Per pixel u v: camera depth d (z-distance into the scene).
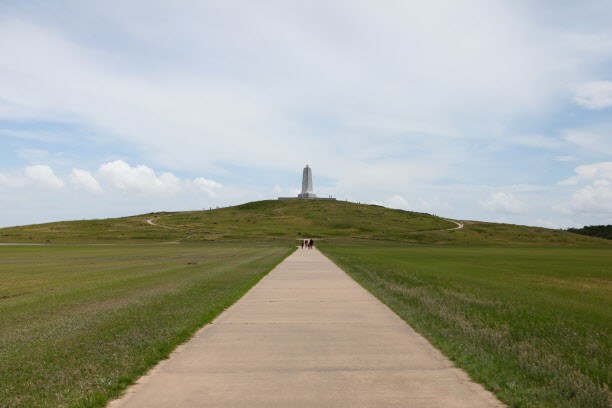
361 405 6.15
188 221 166.25
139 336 10.40
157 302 15.74
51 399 6.56
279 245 94.81
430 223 165.25
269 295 17.36
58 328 11.76
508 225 171.75
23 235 134.00
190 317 12.63
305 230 139.50
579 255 66.12
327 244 103.69
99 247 85.81
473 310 15.58
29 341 10.34
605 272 36.03
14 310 15.23
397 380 7.21
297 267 32.34
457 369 7.86
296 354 8.80
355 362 8.25
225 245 95.25
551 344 10.95
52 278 27.45
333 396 6.49
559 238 149.50
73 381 7.34
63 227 152.12
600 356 9.95
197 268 32.56
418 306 15.15
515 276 32.25
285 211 182.38
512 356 9.19
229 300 15.84
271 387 6.87
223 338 10.20
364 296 17.09
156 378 7.37
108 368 7.93
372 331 10.94
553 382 7.49
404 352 8.96
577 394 6.93
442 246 106.94
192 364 8.15
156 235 129.12
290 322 12.05
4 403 6.44
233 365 8.07
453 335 10.55
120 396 6.57
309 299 16.28
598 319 15.29
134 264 39.22
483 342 10.22
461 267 39.38
